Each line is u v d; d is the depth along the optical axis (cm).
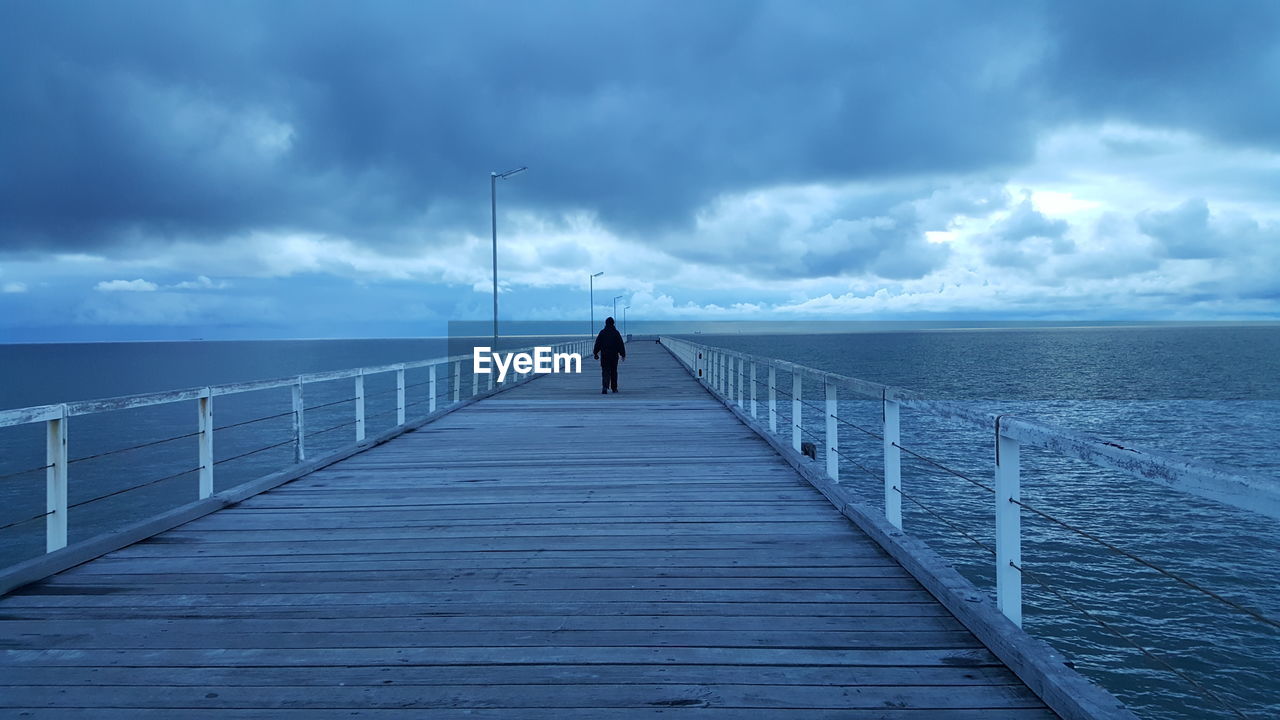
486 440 1106
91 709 310
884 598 434
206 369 19150
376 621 404
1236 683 1862
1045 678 304
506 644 373
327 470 865
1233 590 2412
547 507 677
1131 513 3247
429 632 389
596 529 598
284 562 512
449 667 347
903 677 333
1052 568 2572
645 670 343
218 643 375
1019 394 8238
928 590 443
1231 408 7075
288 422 6994
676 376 2717
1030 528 2989
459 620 405
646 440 1095
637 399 1789
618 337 1973
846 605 423
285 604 431
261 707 311
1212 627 2144
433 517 641
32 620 406
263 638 381
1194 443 5262
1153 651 2017
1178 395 8256
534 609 422
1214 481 208
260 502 701
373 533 589
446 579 476
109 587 460
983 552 2703
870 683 328
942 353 18800
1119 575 2514
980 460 4150
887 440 540
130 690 326
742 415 1316
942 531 2927
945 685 325
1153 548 2803
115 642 377
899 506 536
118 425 7175
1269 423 6097
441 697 319
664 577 477
